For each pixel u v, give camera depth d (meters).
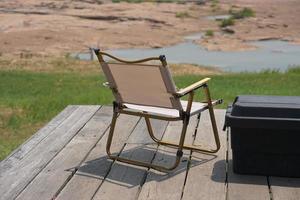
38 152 4.86
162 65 4.02
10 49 28.41
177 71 20.20
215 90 12.12
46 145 5.08
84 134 5.44
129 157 4.75
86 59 24.06
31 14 44.06
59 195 3.88
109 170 4.40
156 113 4.38
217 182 4.10
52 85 14.30
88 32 34.50
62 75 17.61
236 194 3.87
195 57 26.91
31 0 54.19
